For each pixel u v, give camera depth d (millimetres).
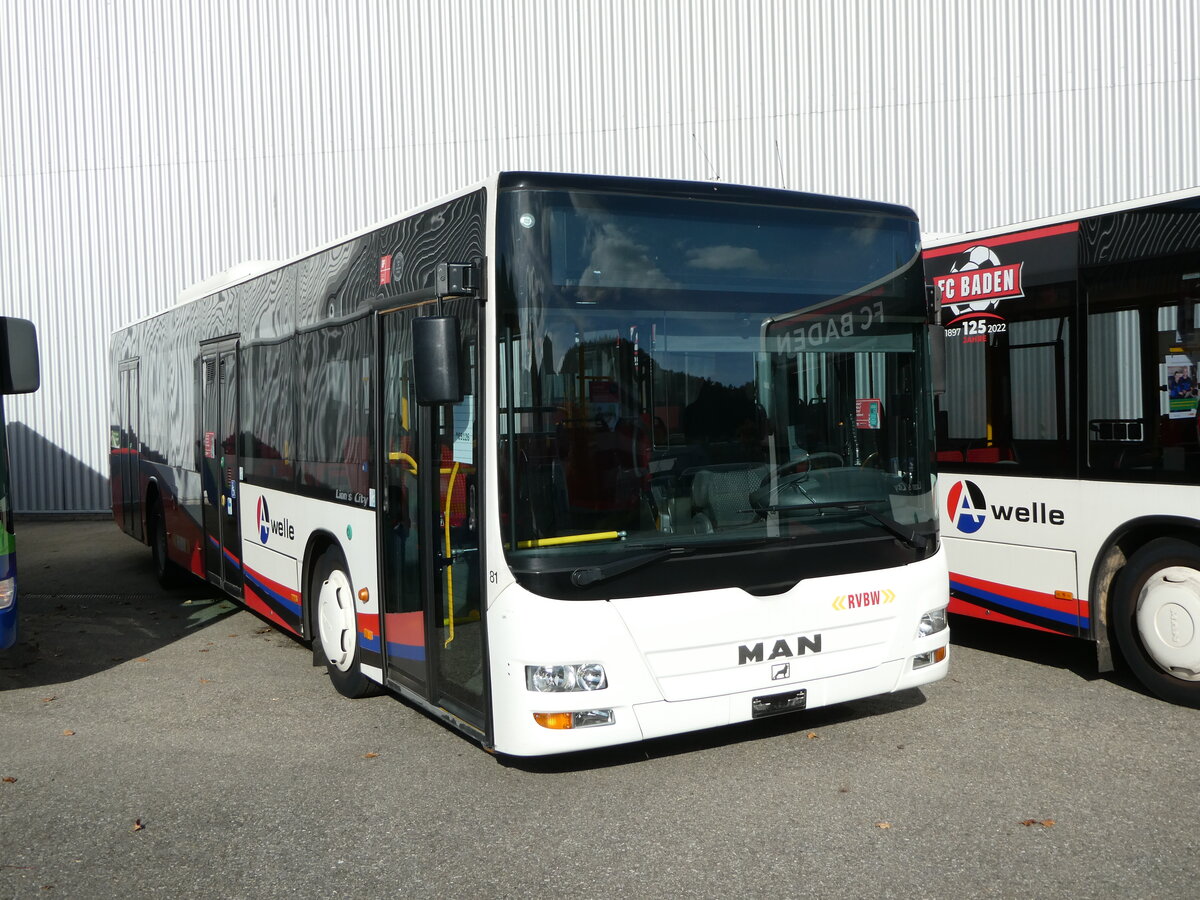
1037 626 7285
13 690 7500
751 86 17047
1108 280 6781
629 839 4652
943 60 16391
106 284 18969
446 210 5484
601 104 17500
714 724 5012
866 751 5711
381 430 6277
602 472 4902
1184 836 4547
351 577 6770
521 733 4793
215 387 9570
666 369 5070
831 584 5277
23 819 5066
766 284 5336
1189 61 15617
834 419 5441
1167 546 6492
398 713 6703
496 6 17656
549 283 4895
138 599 11195
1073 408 6996
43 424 19109
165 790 5418
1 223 19062
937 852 4438
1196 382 6270
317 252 7348
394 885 4281
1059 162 16062
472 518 5191
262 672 7871
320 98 18219
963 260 7832
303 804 5180
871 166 16703
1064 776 5297
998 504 7527
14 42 18828
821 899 4051
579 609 4770
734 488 5129
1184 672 6414
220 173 18594
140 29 18609
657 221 5125
